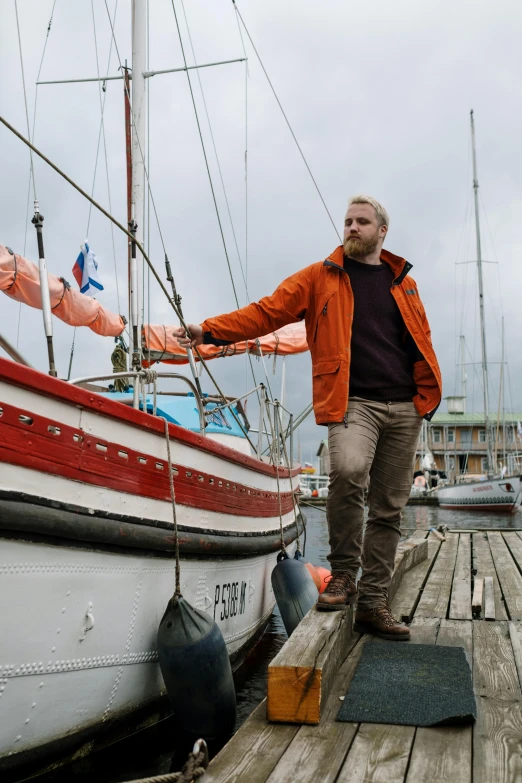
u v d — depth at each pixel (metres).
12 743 3.16
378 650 3.62
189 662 3.72
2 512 2.85
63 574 3.25
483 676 3.31
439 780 2.30
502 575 6.29
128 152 6.90
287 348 8.52
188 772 2.35
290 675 2.82
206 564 4.89
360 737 2.63
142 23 7.11
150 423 3.91
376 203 3.81
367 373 3.77
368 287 3.82
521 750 2.52
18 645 3.04
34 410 3.06
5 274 4.72
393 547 3.98
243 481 5.72
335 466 3.69
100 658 3.60
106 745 3.85
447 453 57.41
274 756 2.52
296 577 5.87
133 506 3.79
